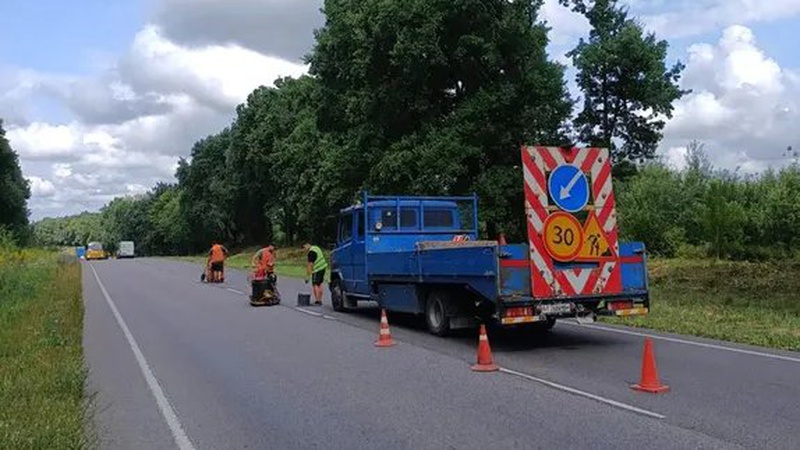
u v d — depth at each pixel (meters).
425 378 9.59
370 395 8.65
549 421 7.21
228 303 21.89
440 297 13.38
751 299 18.12
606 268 11.89
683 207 38.66
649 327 13.69
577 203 11.80
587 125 31.08
